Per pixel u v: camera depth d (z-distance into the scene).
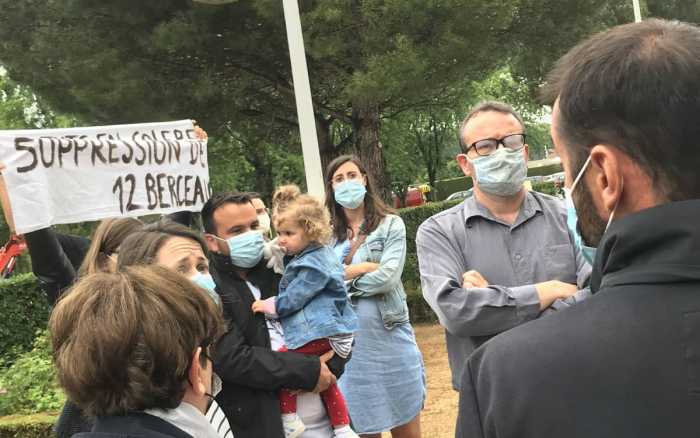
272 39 10.86
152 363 1.38
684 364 0.95
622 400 0.96
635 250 1.04
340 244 4.05
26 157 3.14
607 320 1.02
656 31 1.08
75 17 10.64
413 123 24.41
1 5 10.75
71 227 19.77
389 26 9.38
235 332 2.58
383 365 3.66
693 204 1.00
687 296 0.98
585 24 11.12
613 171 1.07
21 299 9.56
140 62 10.59
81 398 1.40
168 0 10.34
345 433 2.87
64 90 11.28
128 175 3.62
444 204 11.08
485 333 2.43
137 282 1.48
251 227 2.91
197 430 1.48
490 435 1.09
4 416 5.75
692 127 1.01
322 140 14.56
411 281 10.89
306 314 2.83
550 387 1.01
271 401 2.60
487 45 9.97
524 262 2.60
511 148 2.60
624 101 1.04
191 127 4.09
